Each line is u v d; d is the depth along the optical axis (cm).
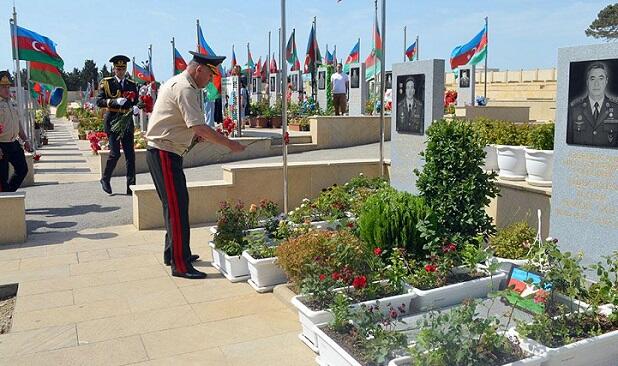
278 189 949
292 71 3334
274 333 487
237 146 621
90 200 1069
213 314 529
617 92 529
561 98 589
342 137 1752
